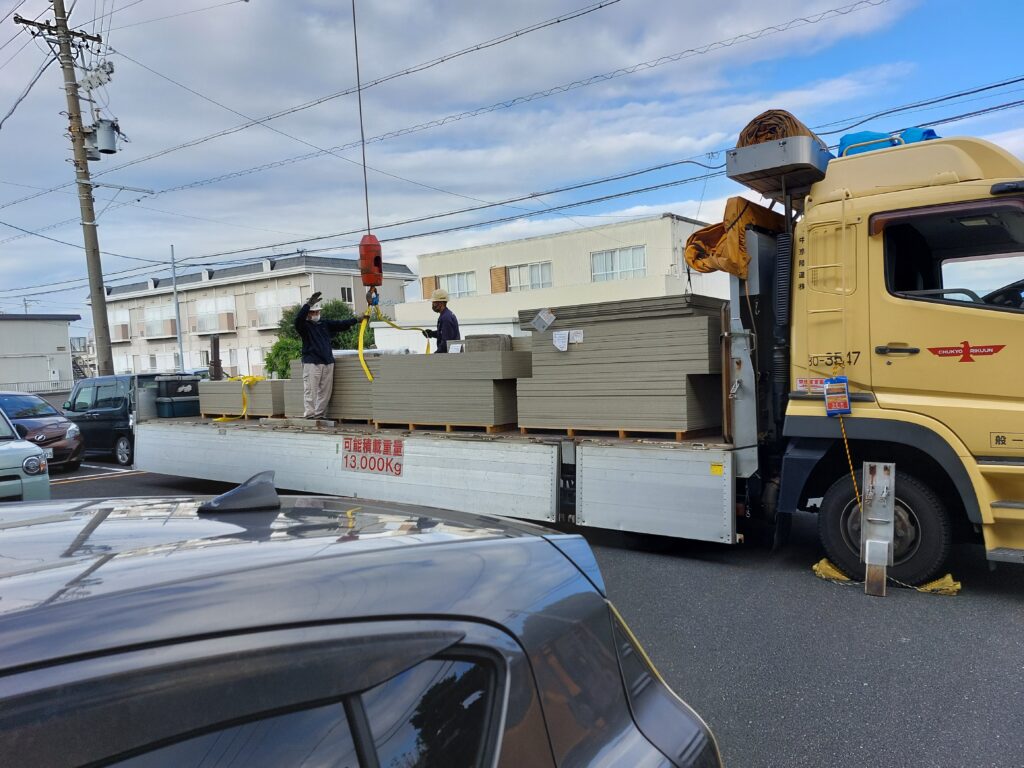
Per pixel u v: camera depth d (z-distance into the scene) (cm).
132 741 97
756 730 328
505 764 123
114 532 161
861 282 514
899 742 314
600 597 168
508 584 149
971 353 476
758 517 602
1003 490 477
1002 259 483
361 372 826
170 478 1205
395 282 5172
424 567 143
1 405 1332
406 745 114
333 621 118
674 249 3102
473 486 687
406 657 121
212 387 1027
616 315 621
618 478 603
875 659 400
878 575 503
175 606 113
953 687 363
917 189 495
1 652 98
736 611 481
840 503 535
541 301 3331
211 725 102
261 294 4747
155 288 5381
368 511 197
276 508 196
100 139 1820
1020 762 297
